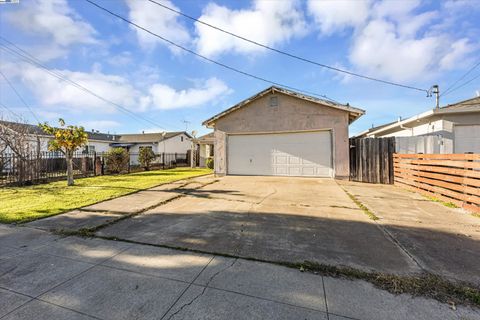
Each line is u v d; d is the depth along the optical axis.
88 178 10.88
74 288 2.20
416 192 6.75
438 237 3.36
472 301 1.94
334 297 2.02
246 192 6.92
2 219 4.32
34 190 7.50
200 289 2.16
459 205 5.04
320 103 9.55
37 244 3.23
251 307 1.90
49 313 1.86
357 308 1.87
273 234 3.53
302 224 3.99
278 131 10.34
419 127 10.70
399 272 2.40
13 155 9.73
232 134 11.14
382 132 15.79
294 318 1.77
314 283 2.23
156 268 2.56
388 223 4.00
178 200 5.92
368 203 5.46
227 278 2.34
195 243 3.22
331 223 4.03
